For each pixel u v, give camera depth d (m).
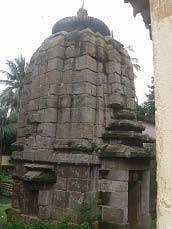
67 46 8.50
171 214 1.24
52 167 7.88
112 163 7.56
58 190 7.69
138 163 7.95
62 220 7.10
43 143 8.12
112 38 9.18
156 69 1.43
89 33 8.45
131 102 9.02
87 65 7.94
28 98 9.30
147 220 8.18
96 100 8.05
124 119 8.27
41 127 8.27
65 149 7.68
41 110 8.38
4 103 31.75
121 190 7.34
